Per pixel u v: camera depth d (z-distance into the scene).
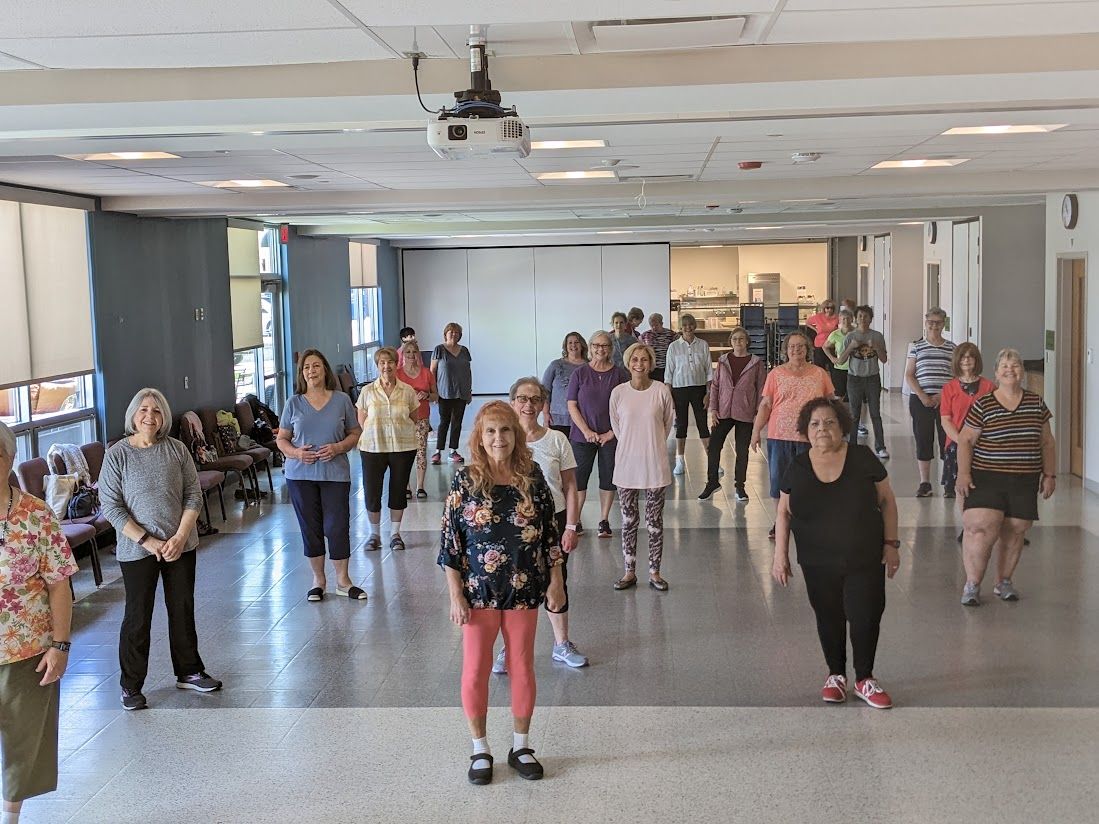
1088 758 4.72
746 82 5.20
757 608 7.03
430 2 3.77
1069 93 5.64
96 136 6.33
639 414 7.34
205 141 6.64
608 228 17.81
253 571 8.38
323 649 6.48
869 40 4.90
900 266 20.86
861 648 5.34
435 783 4.66
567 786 4.59
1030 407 6.68
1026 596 7.10
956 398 8.34
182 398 11.88
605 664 6.05
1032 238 15.50
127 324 10.73
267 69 5.28
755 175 10.38
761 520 9.67
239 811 4.47
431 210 12.21
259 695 5.75
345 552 7.54
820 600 5.38
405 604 7.37
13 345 8.89
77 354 9.86
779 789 4.50
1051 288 11.88
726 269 28.25
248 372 14.53
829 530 5.27
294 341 16.14
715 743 4.97
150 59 4.76
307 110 5.64
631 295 22.89
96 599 7.80
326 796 4.58
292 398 7.44
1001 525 6.91
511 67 5.25
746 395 10.38
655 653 6.21
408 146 7.24
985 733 5.00
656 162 8.96
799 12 4.21
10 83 5.31
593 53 5.16
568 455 6.06
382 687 5.83
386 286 22.02
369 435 8.82
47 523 4.26
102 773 4.86
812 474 5.29
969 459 6.79
